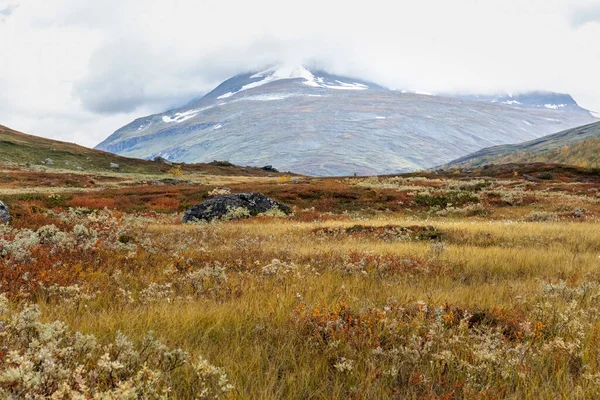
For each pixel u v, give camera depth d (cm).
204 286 826
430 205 4253
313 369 434
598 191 5134
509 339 562
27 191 5066
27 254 991
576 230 1955
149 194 4988
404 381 422
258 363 431
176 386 379
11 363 357
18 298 688
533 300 744
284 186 5653
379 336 533
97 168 11119
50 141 13100
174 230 2045
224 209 3281
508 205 4031
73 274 840
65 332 480
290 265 991
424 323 571
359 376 418
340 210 4172
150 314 582
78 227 1366
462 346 502
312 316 581
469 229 2048
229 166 16662
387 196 4606
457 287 881
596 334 535
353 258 1199
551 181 8062
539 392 389
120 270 915
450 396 380
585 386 396
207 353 453
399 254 1304
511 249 1469
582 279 969
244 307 650
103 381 351
